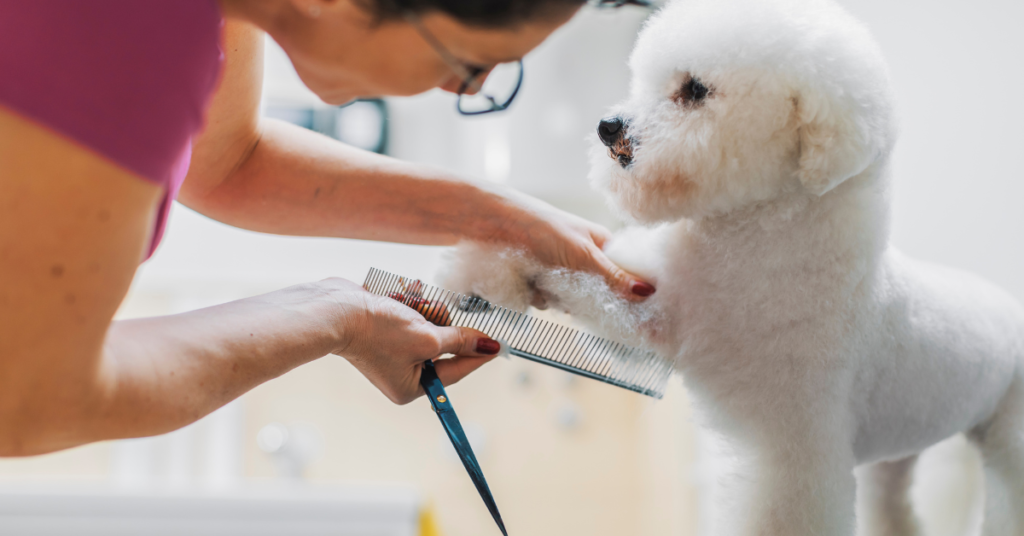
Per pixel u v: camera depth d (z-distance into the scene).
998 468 0.80
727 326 0.65
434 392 0.61
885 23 1.28
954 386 0.72
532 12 0.38
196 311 0.52
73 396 0.39
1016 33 0.99
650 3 0.42
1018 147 0.97
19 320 0.36
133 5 0.36
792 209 0.62
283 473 1.74
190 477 1.71
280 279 1.91
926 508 0.99
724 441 0.67
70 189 0.35
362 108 1.92
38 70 0.34
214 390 0.47
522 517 1.83
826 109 0.57
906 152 1.22
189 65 0.39
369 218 0.73
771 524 0.60
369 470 1.79
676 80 0.65
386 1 0.37
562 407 1.86
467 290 0.68
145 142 0.37
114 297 0.39
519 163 1.89
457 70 0.41
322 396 1.81
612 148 0.67
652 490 1.79
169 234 1.89
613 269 0.71
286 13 0.41
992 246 1.02
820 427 0.61
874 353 0.66
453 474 1.81
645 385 0.69
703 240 0.67
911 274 0.71
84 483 1.66
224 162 0.69
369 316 0.58
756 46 0.59
